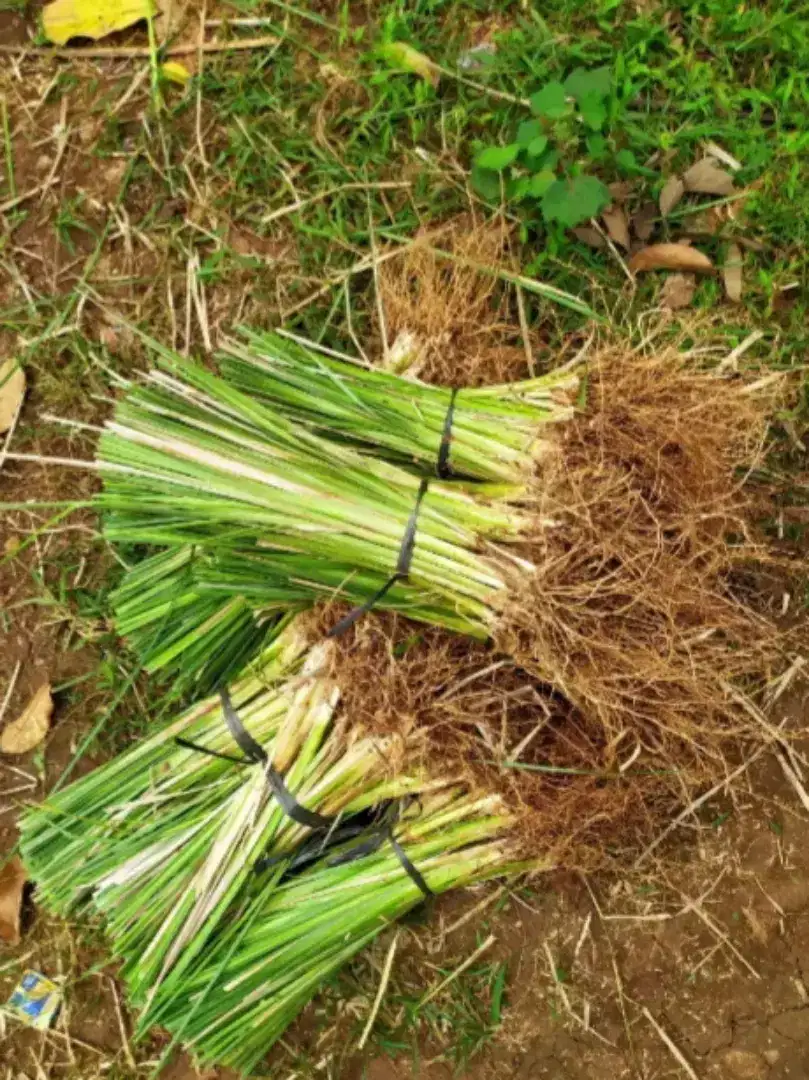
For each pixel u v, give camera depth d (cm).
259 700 96
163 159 108
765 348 106
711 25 107
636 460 90
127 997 106
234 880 94
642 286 106
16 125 109
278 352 95
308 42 108
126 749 106
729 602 92
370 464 90
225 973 94
